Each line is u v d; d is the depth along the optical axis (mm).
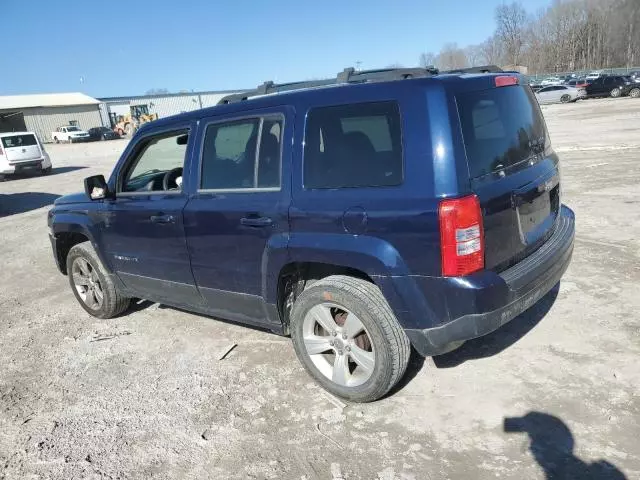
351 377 3248
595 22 88812
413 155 2750
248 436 3033
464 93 2846
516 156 3176
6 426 3355
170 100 67688
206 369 3846
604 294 4355
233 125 3561
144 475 2799
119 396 3596
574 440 2721
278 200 3254
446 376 3404
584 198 7746
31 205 13102
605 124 19312
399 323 2938
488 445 2752
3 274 7020
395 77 3137
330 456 2799
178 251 3945
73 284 5203
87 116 60156
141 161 4344
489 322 2748
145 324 4824
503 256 2924
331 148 3059
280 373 3686
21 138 19562
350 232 2941
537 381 3248
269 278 3389
